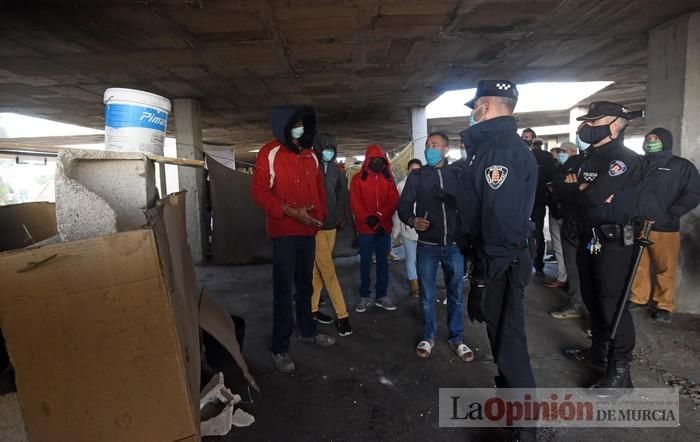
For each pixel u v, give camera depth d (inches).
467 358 108.7
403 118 367.2
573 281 136.1
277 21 137.8
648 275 134.0
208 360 94.9
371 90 252.2
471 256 74.9
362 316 146.2
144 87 218.2
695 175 121.7
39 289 43.8
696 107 143.3
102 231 50.1
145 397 48.6
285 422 84.4
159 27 137.1
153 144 63.5
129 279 46.4
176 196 75.9
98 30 137.3
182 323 57.6
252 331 134.5
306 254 111.7
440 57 189.3
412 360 110.3
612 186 86.0
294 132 103.3
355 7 129.3
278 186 102.6
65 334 45.1
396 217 237.3
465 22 145.5
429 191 110.2
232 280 206.1
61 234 48.9
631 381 92.9
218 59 175.2
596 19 146.2
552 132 578.9
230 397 83.5
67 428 46.5
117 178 55.2
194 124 251.9
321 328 135.3
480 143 73.2
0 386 47.4
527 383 71.4
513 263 70.3
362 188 150.1
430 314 114.1
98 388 46.9
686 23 141.6
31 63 169.9
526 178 66.9
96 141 455.8
